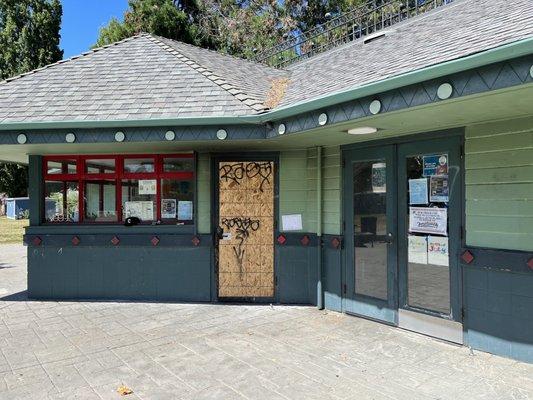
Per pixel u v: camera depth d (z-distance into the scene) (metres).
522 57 3.02
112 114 5.96
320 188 6.52
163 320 5.96
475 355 4.60
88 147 6.50
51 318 6.10
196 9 26.09
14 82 7.42
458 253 4.88
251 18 24.00
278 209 6.82
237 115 5.66
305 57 11.02
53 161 7.36
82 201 7.34
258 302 6.83
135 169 7.23
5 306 6.75
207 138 5.73
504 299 4.50
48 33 28.94
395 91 3.93
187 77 7.14
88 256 7.12
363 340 5.12
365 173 5.98
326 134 5.38
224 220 6.89
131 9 22.94
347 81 5.20
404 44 6.17
